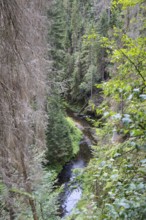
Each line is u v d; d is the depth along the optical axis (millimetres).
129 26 4707
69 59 20672
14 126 3023
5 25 2568
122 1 3070
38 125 4641
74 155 13203
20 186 3920
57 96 11023
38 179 4539
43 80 4180
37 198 4359
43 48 4262
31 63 3312
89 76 17344
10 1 2557
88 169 1668
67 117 17438
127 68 2281
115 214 1106
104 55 15820
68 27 25969
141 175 1319
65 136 12719
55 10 10148
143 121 1213
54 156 11602
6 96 2807
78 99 20688
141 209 1060
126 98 1366
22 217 4215
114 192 1294
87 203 1759
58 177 11172
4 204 4062
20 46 2834
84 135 15547
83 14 25625
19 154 3303
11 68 2805
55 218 5180
